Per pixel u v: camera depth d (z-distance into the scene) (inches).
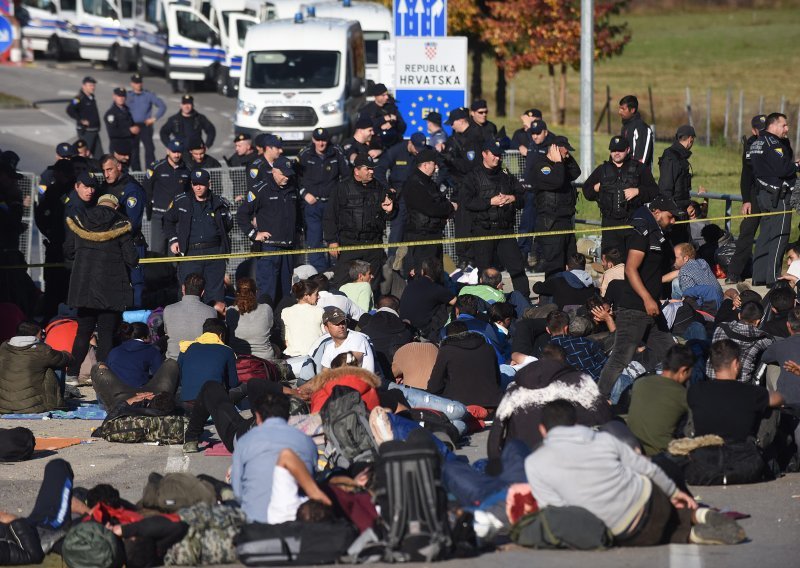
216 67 6102.4
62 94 5989.2
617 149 2030.0
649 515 1053.8
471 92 6653.5
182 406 1542.8
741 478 1263.5
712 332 1740.9
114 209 1817.2
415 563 1015.6
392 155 2536.9
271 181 2167.8
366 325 1769.2
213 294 2134.6
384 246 2130.9
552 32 6067.9
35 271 2554.1
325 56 4042.8
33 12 7386.8
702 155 4554.6
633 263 1578.5
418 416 1448.1
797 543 1067.9
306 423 1314.0
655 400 1282.0
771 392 1285.7
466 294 1770.4
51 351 1662.2
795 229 2999.5
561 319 1624.0
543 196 2178.9
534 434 1215.6
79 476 1334.9
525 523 1059.3
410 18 3139.8
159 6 6628.9
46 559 1072.8
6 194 2050.9
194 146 2433.6
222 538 1055.0
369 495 1112.8
